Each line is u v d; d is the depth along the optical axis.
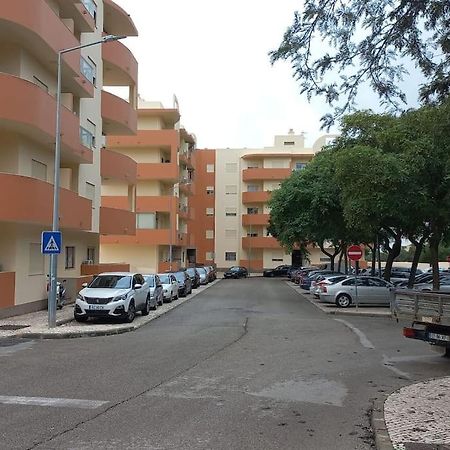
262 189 71.88
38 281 20.44
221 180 73.56
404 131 20.38
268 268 71.38
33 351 12.17
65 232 24.14
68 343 13.53
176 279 30.20
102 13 28.09
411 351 12.77
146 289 20.47
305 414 7.05
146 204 49.03
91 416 6.78
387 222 25.03
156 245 49.31
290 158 71.31
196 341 13.88
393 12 6.78
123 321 17.80
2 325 16.08
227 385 8.76
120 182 33.75
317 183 32.75
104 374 9.53
